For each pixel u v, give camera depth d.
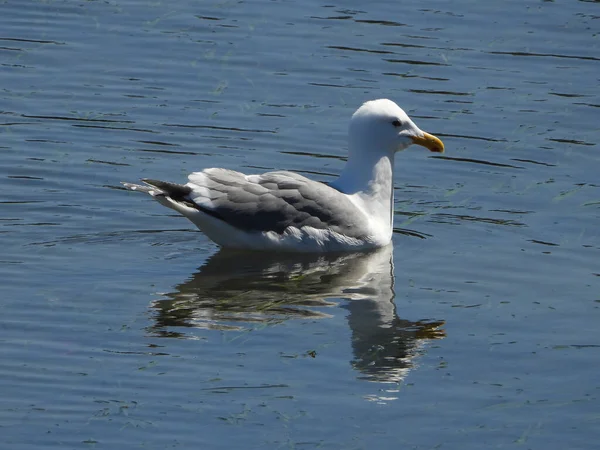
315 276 14.43
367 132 15.59
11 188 16.41
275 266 14.70
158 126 18.50
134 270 14.38
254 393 11.47
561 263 14.79
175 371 11.84
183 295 13.70
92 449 10.47
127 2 23.27
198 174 14.97
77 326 12.76
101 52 21.02
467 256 15.07
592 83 20.28
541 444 10.76
